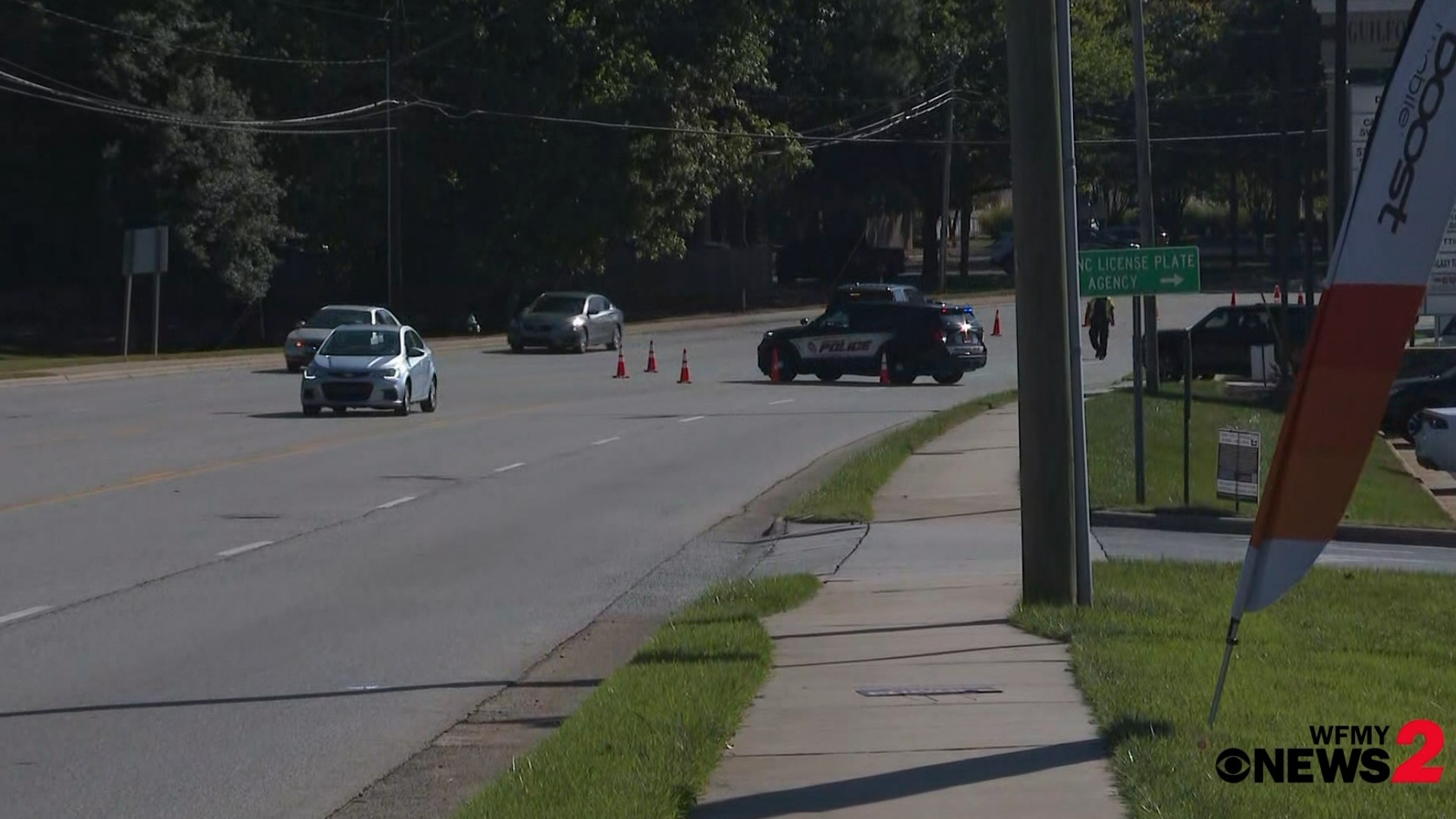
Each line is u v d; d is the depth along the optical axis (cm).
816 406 3538
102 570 1530
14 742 938
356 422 3155
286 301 7075
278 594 1429
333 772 877
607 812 714
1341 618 1238
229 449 2639
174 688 1073
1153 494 2047
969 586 1401
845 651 1120
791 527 1858
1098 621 1169
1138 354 2017
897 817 725
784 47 8438
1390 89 758
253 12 6238
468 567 1584
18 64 5316
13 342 5650
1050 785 768
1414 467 2853
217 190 5656
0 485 2156
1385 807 709
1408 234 761
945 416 3102
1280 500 797
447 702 1041
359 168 6325
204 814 800
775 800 755
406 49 6400
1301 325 4259
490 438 2853
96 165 5512
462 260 6544
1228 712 876
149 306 6256
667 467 2444
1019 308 1258
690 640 1139
